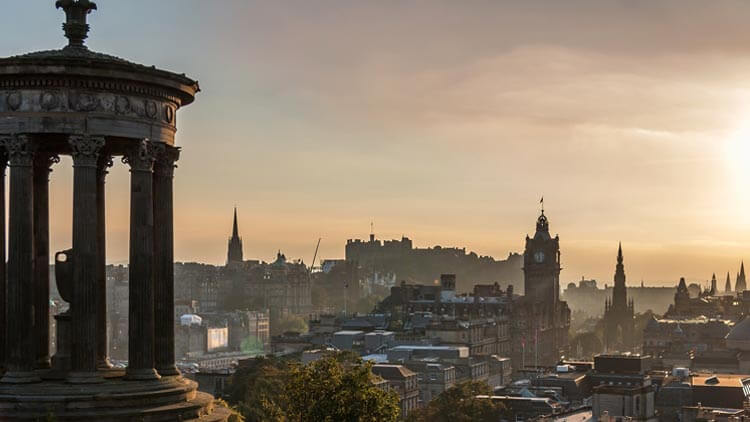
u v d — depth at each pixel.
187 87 72.38
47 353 71.88
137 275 69.12
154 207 71.44
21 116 67.06
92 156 67.38
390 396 100.31
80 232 67.00
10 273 67.00
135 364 69.19
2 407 65.12
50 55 68.69
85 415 65.19
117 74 67.75
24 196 67.12
